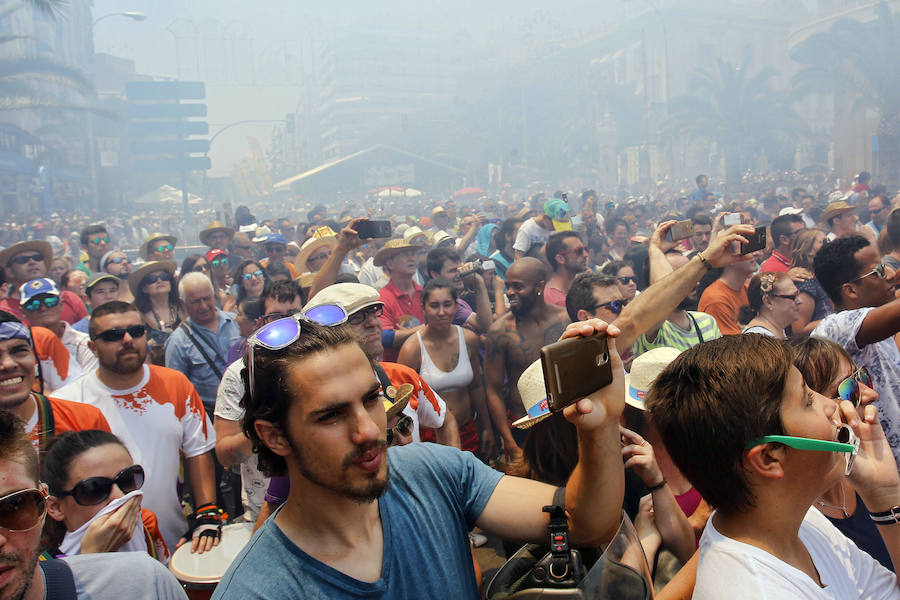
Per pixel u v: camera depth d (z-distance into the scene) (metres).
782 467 1.44
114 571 1.80
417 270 8.25
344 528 1.36
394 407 2.74
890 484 1.91
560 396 1.30
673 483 2.67
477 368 5.02
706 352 1.56
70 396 3.53
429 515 1.50
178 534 3.70
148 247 10.16
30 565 1.54
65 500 2.62
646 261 4.05
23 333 3.11
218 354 5.17
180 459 3.75
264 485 3.59
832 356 2.24
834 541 1.73
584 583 1.44
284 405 1.29
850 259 3.70
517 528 1.55
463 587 1.49
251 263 6.83
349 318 3.30
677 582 1.86
